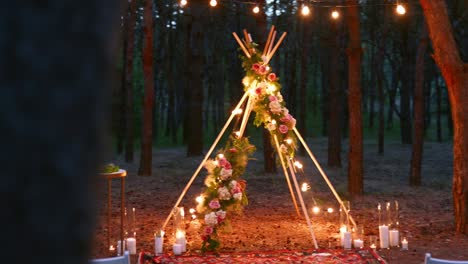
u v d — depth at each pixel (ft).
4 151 2.58
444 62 33.53
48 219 2.62
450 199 48.98
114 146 102.12
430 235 33.88
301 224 37.22
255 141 106.22
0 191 2.57
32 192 2.60
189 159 79.61
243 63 32.14
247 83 32.07
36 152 2.61
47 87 2.63
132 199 48.88
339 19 75.87
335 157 73.20
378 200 47.96
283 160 33.24
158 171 68.54
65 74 2.67
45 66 2.63
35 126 2.61
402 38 100.48
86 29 2.72
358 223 37.70
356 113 49.16
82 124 2.70
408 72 103.65
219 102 121.80
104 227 35.70
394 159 85.05
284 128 31.91
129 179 61.57
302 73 86.63
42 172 2.61
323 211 42.57
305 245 31.37
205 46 118.62
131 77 79.51
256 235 33.91
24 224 2.59
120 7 2.89
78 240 2.68
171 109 117.60
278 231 35.09
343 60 112.47
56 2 2.66
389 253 29.58
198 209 29.66
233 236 33.58
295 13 102.17
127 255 17.80
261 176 62.39
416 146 57.82
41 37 2.63
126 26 91.20
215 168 29.58
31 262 2.60
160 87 131.44
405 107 106.01
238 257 28.07
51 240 2.62
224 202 29.45
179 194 51.75
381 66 93.20
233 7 107.76
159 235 29.12
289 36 109.09
